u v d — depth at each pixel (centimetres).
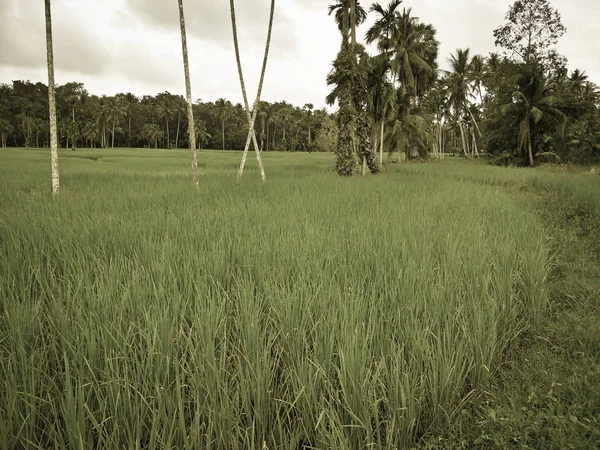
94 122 9450
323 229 671
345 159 2173
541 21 4003
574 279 539
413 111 3803
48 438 244
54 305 365
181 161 4103
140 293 386
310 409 260
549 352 360
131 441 232
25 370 274
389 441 239
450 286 436
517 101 3712
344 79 2170
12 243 566
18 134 9638
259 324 348
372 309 368
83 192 1215
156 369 278
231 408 251
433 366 286
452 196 1173
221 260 497
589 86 3984
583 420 259
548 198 1289
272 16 1736
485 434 257
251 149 11756
